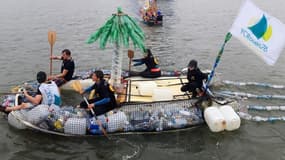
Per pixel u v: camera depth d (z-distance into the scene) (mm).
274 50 9422
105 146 8945
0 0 39219
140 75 12133
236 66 16328
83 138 9258
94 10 34188
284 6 39812
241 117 10430
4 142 8922
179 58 17672
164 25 27625
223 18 31359
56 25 25484
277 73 15312
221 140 9352
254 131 9828
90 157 8469
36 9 33438
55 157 8414
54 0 41688
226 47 20078
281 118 10438
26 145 8844
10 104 10055
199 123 9953
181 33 24297
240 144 9188
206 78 10664
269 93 12445
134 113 9695
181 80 11938
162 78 12141
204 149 8938
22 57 16781
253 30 9742
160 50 19297
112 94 9555
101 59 17078
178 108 9977
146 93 10688
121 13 10703
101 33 10648
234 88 12883
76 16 30078
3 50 17891
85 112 9562
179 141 9289
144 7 29547
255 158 8617
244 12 9977
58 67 15492
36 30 23297
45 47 18906
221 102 10281
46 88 9539
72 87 11750
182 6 41156
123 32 10352
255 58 17750
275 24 9375
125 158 8461
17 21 26469
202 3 43906
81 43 20156
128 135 9484
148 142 9203
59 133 9281
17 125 9469
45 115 9109
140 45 10445
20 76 13992
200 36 23250
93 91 9789
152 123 9523
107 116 9359
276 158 8633
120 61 10594
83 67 15758
